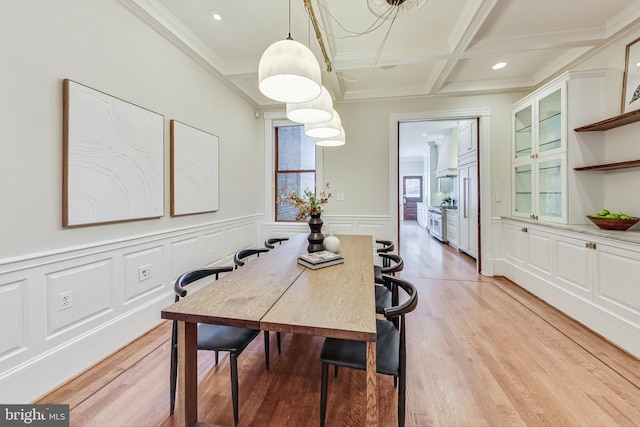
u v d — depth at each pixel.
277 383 1.75
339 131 2.28
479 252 4.03
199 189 3.01
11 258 1.46
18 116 1.49
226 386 1.72
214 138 3.29
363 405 1.56
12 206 1.47
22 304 1.51
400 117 4.09
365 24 2.51
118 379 1.77
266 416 1.48
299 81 1.54
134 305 2.24
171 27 2.43
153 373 1.83
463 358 1.99
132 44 2.17
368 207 4.23
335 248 2.25
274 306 1.25
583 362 1.93
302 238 3.13
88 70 1.84
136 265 2.26
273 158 4.52
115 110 2.02
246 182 4.19
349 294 1.40
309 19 2.39
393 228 4.17
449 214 6.35
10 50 1.45
